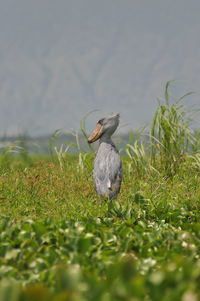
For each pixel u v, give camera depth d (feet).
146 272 27.20
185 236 33.73
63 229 34.50
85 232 34.24
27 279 26.25
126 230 34.19
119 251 31.30
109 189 46.83
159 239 33.32
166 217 41.06
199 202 46.32
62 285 23.06
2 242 31.99
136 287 22.21
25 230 33.76
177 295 21.70
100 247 31.27
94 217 40.70
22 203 46.44
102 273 27.35
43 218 41.27
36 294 21.07
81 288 22.72
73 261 28.12
